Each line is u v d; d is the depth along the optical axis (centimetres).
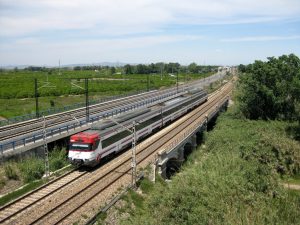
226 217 2883
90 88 13250
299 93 6838
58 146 4625
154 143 5122
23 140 4038
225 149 5144
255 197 3428
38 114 6244
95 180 3575
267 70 7219
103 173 3806
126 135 4750
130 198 3306
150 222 2794
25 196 3162
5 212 2880
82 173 3791
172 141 5197
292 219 3219
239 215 2962
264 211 3169
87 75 18838
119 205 3128
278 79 7256
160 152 4222
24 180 3650
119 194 3259
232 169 3844
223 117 7850
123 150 4806
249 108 7481
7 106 9512
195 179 3350
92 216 2855
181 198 3006
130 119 4978
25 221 2698
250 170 3931
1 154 3684
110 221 2881
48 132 4456
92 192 3281
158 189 3322
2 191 3403
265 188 3859
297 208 3491
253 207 3250
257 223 2939
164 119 6359
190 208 2914
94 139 3916
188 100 8138
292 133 6297
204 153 5491
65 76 17988
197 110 8550
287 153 5253
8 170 3612
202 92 10006
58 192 3278
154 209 3014
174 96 8425
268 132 5856
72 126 4934
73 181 3581
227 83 17100
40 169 3841
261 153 5000
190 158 5406
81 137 3903
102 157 4116
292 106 7144
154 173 3975
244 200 3278
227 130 6103
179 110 7356
